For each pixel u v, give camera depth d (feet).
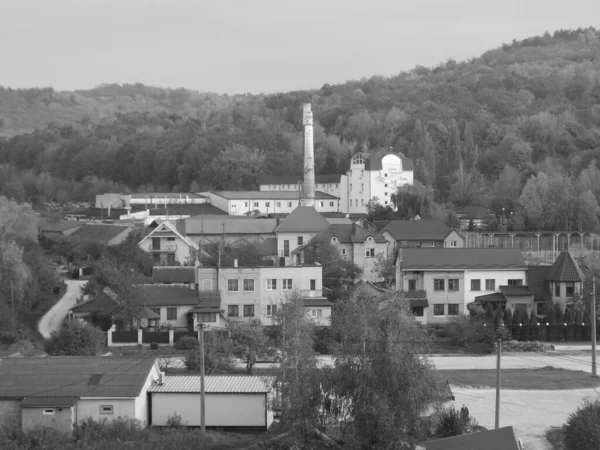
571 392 637.30
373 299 568.41
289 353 488.44
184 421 522.88
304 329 535.60
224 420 523.70
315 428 481.46
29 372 522.88
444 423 506.89
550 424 556.92
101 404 500.74
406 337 471.21
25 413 492.95
